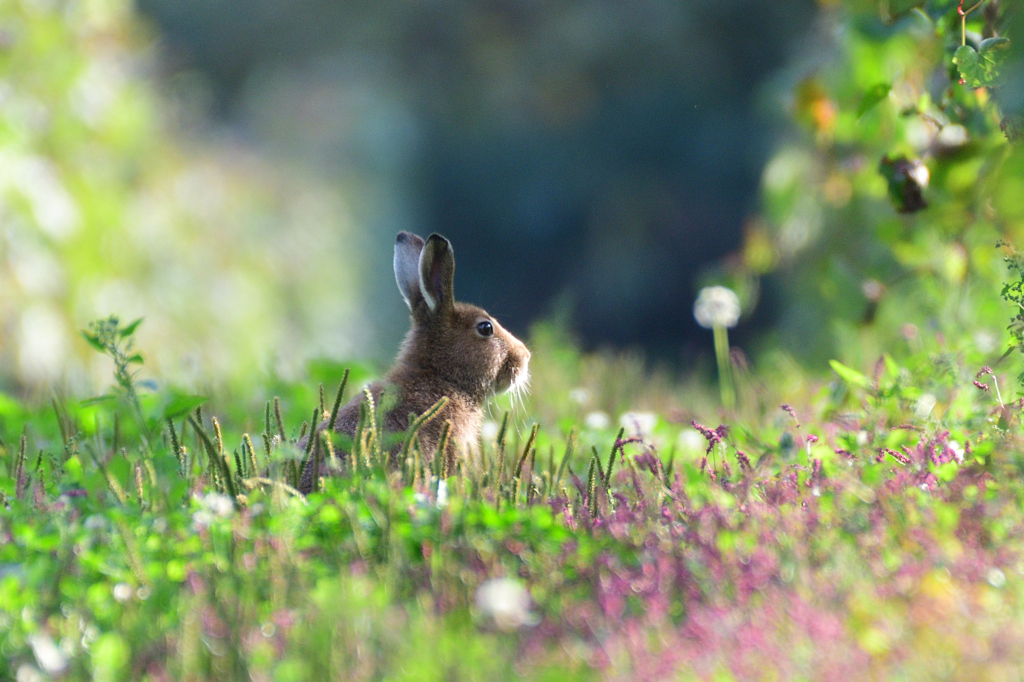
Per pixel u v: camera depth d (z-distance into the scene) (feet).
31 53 65.72
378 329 108.99
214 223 87.97
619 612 16.74
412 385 30.48
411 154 148.05
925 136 38.63
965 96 32.27
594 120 160.15
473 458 28.43
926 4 31.19
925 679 14.48
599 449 33.42
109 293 68.39
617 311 153.17
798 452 26.12
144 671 15.74
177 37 158.71
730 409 37.45
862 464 24.03
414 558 19.48
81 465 26.53
